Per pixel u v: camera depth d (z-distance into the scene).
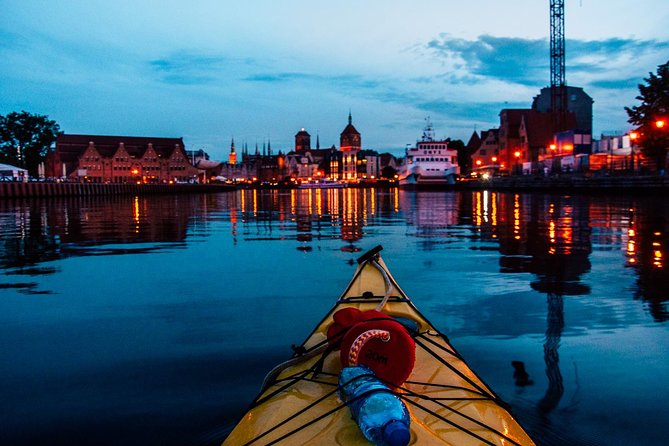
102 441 4.99
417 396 4.01
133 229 25.19
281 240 20.08
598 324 8.43
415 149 106.38
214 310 9.59
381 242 19.09
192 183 126.50
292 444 3.41
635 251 16.06
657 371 6.47
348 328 4.48
